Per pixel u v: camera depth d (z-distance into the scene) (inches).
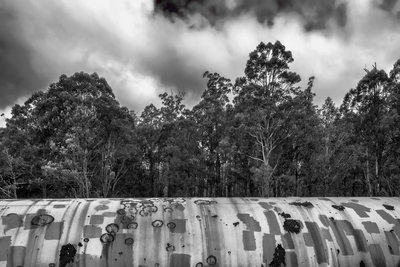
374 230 318.3
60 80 1477.6
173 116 1937.7
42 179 1419.8
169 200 335.6
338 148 1536.7
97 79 1551.4
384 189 1453.0
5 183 1465.3
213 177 1750.7
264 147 1437.0
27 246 273.9
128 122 1544.0
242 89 1433.3
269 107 1379.2
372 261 302.5
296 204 339.9
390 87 1422.2
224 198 350.3
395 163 1416.1
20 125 1569.9
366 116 1462.8
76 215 300.8
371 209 342.0
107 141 1508.4
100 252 277.3
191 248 287.1
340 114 1674.5
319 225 316.5
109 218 300.5
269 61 1407.5
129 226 295.6
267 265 288.2
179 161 1612.9
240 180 1752.0
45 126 1481.3
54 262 269.0
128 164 1803.6
